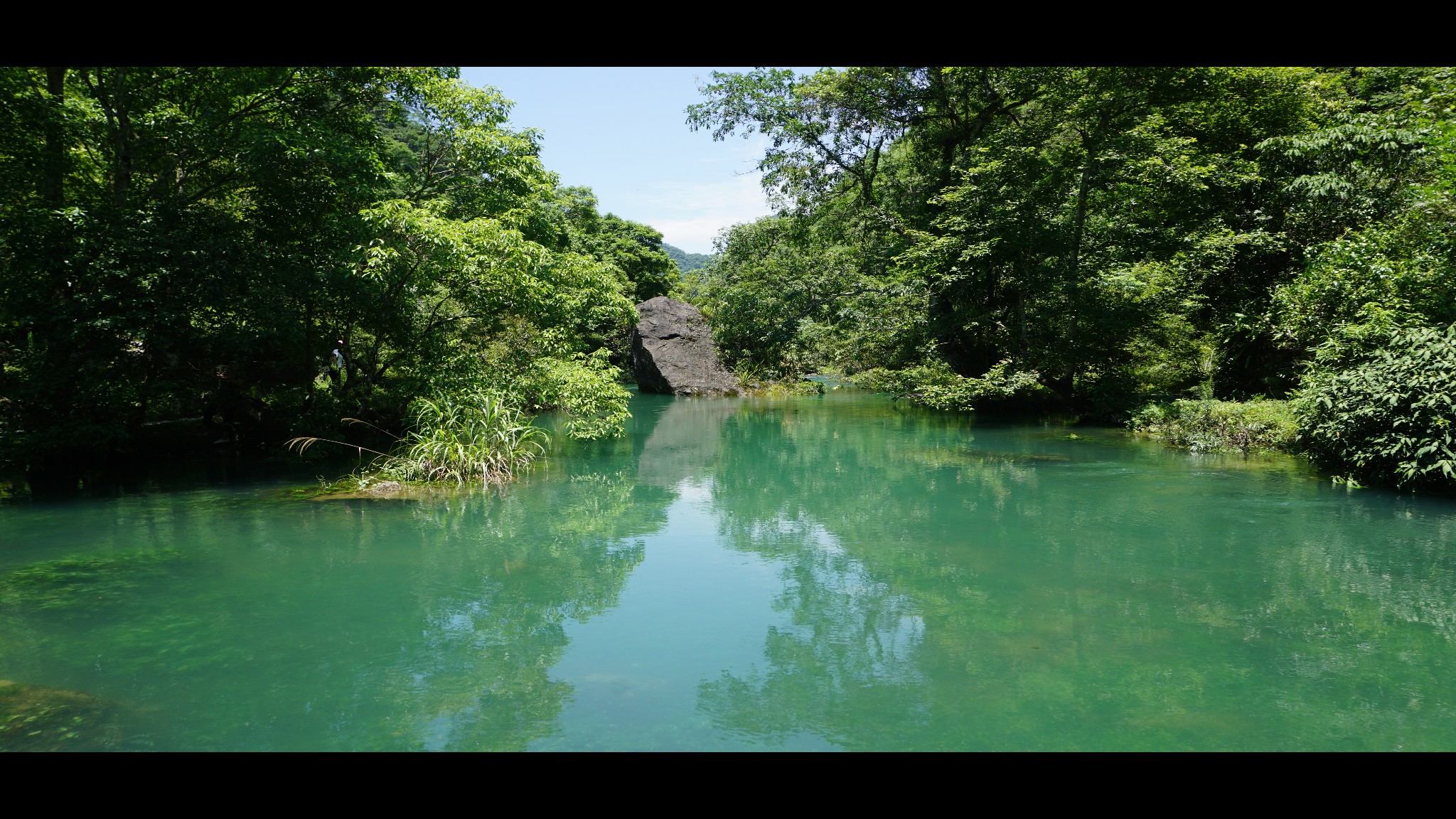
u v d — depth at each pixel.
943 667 3.66
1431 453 7.05
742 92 18.06
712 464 10.20
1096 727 3.07
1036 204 13.80
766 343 21.94
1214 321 13.94
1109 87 13.29
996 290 15.20
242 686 3.47
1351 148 12.66
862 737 3.00
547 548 5.93
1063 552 5.66
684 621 4.34
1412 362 7.33
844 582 5.04
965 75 16.48
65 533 6.25
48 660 3.77
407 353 10.98
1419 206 9.77
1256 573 5.08
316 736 3.03
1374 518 6.49
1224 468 8.95
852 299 17.28
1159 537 6.04
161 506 7.28
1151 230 14.17
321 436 10.46
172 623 4.27
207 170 11.14
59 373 8.84
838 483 8.64
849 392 22.33
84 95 10.66
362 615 4.43
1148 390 13.80
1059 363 13.43
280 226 10.27
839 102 17.89
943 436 12.45
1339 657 3.74
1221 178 13.79
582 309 11.85
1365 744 2.91
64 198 10.49
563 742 2.97
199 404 11.29
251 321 9.35
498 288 10.30
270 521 6.74
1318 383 8.52
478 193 11.57
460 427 9.24
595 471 9.61
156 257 8.84
